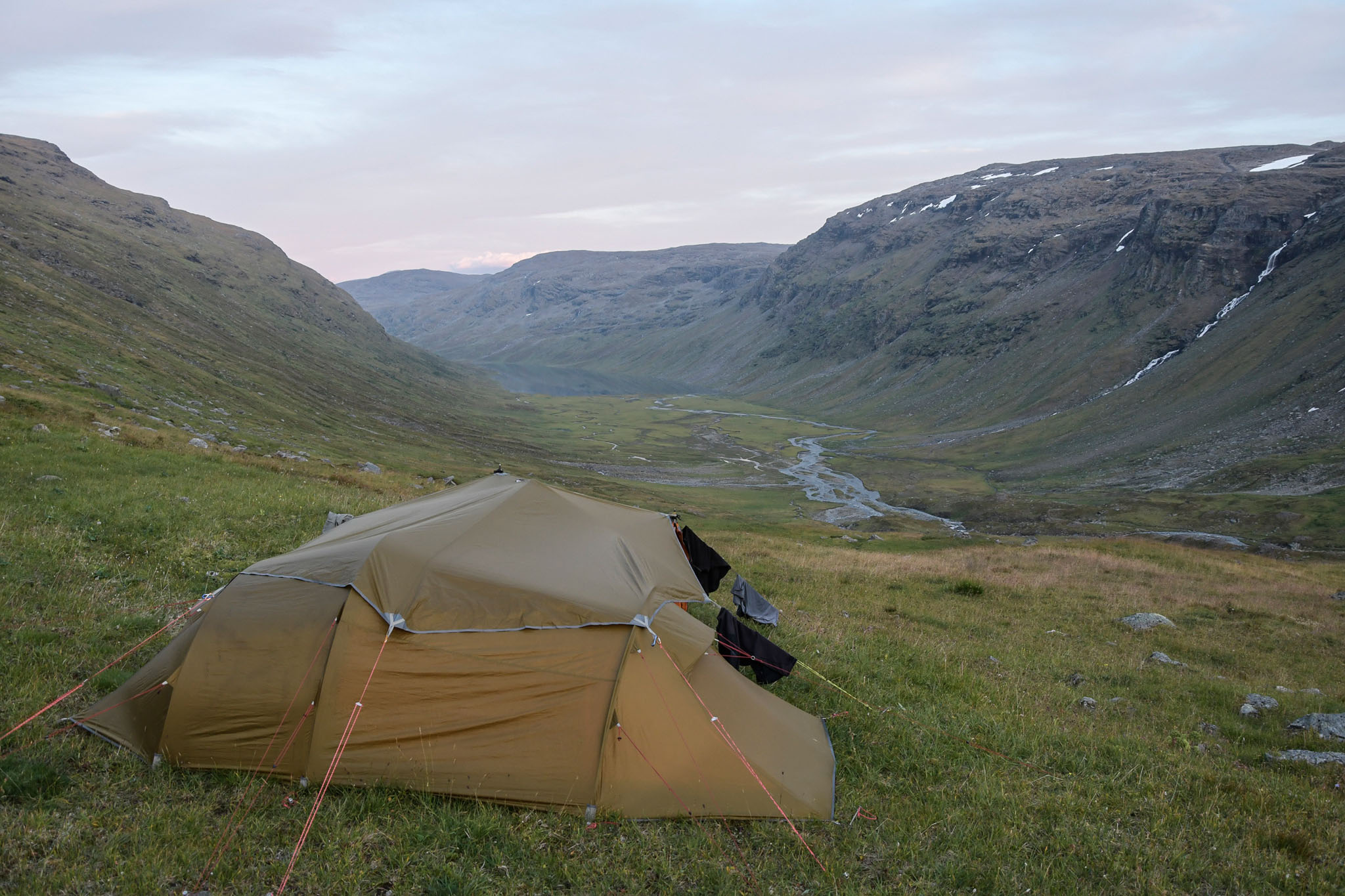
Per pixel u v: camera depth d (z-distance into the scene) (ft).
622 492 375.66
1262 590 94.99
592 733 27.84
